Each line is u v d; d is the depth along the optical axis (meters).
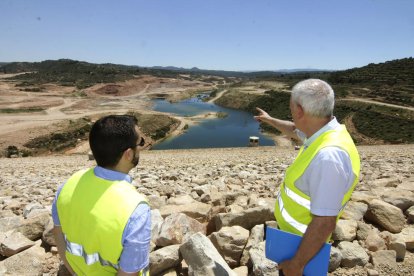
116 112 90.69
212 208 5.25
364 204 4.75
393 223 4.29
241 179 9.09
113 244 1.67
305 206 2.18
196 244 3.17
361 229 4.09
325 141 2.07
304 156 2.15
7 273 3.38
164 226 3.85
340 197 1.99
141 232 1.69
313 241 2.02
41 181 11.06
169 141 67.06
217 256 3.17
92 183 1.78
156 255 3.28
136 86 171.12
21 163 21.22
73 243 1.79
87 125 68.88
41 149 52.47
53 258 3.78
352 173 2.02
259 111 3.63
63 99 120.75
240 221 4.15
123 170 1.89
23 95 124.50
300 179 2.15
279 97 118.75
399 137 63.50
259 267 3.13
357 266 3.47
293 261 2.13
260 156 18.50
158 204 5.50
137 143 1.87
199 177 9.87
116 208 1.67
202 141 68.00
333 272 3.40
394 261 3.52
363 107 84.56
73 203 1.76
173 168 13.66
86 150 53.69
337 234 3.92
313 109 2.12
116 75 194.50
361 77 131.25
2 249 3.86
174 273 3.30
